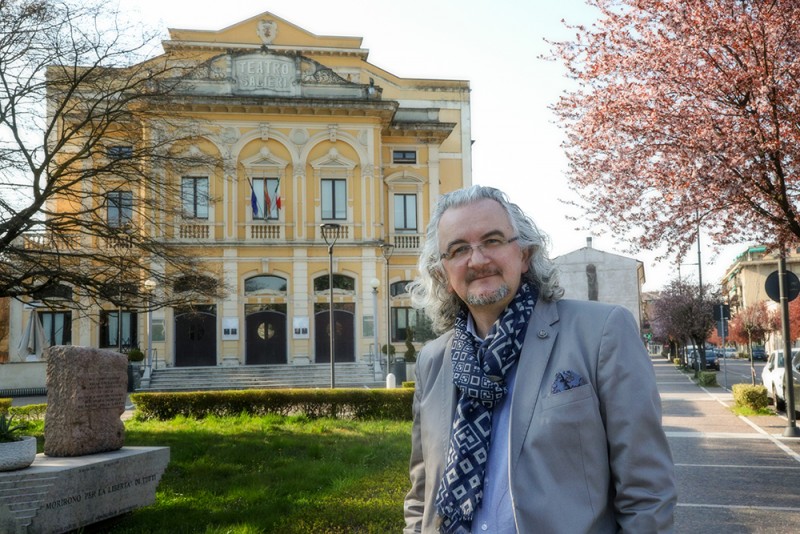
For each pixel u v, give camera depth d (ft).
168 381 99.71
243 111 110.42
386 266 113.70
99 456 22.40
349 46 135.74
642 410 6.16
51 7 44.60
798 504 23.59
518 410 6.43
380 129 114.83
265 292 109.50
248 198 110.42
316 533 19.13
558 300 7.10
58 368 22.80
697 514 22.41
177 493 25.73
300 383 101.60
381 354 109.70
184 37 126.41
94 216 50.24
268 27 131.44
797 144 31.37
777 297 42.75
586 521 6.00
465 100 139.54
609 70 36.35
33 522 18.56
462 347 7.12
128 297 49.60
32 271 45.60
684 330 124.06
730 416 51.90
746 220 36.55
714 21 31.99
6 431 19.83
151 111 54.34
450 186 137.59
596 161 38.01
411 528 7.63
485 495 6.52
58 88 49.52
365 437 40.78
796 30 30.60
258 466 31.58
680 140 33.91
